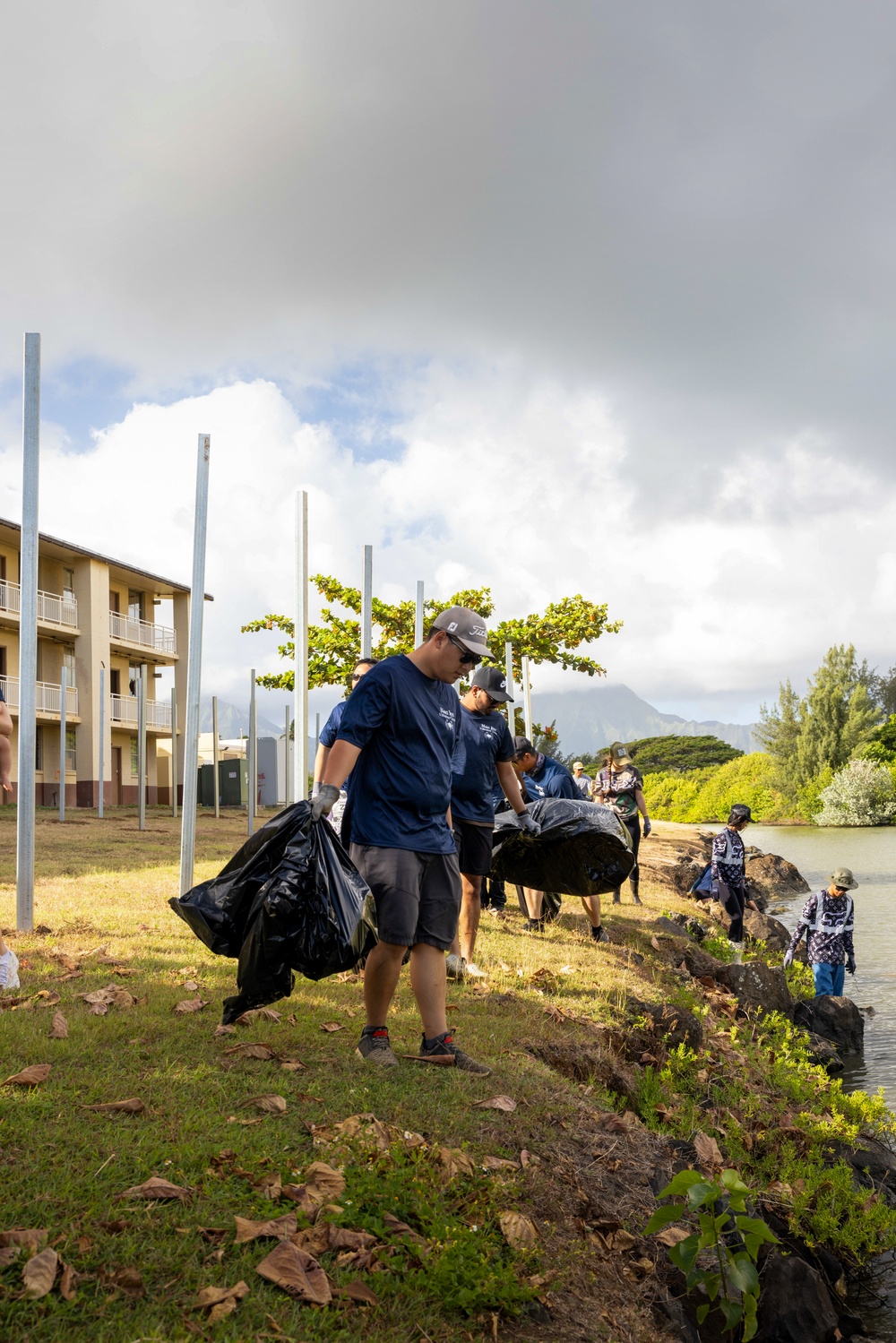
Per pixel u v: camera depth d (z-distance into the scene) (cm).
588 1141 405
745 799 7594
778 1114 608
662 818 8225
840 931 1083
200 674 848
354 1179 305
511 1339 265
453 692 457
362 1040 433
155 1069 388
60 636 3625
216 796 2855
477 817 644
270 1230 268
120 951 628
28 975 543
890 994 1186
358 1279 261
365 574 1039
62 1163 294
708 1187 308
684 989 777
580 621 2334
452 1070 427
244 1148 318
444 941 442
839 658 7688
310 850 401
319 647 2323
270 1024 468
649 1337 299
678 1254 307
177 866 1230
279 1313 238
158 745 4503
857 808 6688
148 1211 271
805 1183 504
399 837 427
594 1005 617
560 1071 498
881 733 7694
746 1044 745
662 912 1192
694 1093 583
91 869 1170
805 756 7494
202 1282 245
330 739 653
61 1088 357
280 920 395
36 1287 227
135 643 4016
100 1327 221
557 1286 294
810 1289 414
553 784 845
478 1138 367
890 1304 456
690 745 11712
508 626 2350
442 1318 260
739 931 1290
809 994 1107
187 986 531
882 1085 828
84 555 3656
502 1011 564
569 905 1060
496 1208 318
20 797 709
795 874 2552
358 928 393
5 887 968
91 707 3638
